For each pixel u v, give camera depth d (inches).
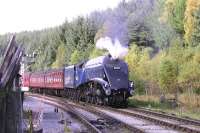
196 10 2439.7
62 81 1939.0
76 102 1551.4
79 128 764.6
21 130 465.1
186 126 783.1
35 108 1209.4
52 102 1545.3
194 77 1684.3
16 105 430.0
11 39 404.2
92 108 1189.7
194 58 1818.4
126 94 1306.6
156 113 1010.1
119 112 1091.9
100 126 788.6
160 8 3272.6
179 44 2244.1
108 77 1300.4
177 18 2834.6
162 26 2989.7
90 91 1427.2
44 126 783.7
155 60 2090.3
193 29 2426.2
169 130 738.2
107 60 1333.7
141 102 1440.7
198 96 1347.2
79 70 1609.3
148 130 737.6
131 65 2246.6
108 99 1296.8
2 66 395.5
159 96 1571.1
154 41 3004.4
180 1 2832.2
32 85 2758.4
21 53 433.4
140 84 1833.2
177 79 1782.7
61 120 853.8
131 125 759.1
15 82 517.0
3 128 387.2
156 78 1863.9
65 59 3996.1
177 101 1286.9
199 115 1010.7
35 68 4571.9
